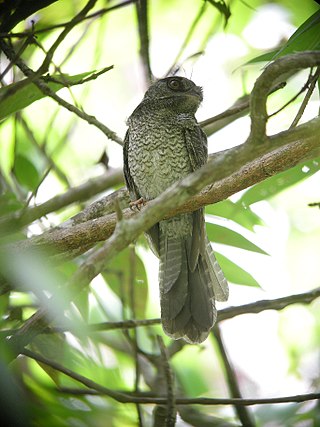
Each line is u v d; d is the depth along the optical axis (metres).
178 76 11.54
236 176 8.11
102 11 9.17
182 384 12.37
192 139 10.96
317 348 13.46
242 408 9.84
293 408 10.34
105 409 9.48
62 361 9.73
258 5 12.16
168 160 11.05
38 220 10.39
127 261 10.95
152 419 9.91
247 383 13.37
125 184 11.13
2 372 5.50
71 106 8.96
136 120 11.24
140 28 10.95
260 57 9.57
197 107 11.41
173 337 9.66
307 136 6.49
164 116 11.09
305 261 14.34
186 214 10.35
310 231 14.30
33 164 11.34
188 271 10.36
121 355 12.27
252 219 11.17
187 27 12.91
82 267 5.86
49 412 8.08
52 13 11.91
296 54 6.30
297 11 12.05
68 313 9.58
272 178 10.26
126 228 6.09
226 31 12.41
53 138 12.95
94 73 9.64
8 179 12.00
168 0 12.83
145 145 11.07
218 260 11.31
